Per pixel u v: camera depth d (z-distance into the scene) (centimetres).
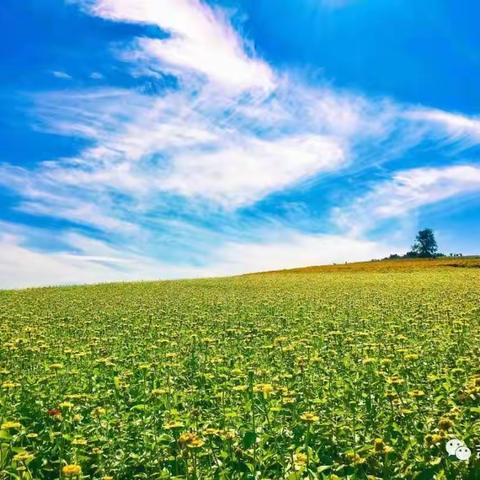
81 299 3334
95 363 1270
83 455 756
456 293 3039
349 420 837
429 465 659
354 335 1616
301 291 3656
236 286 4362
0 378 1179
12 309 2720
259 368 1155
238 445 745
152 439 796
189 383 1137
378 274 5962
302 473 675
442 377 988
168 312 2478
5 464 722
